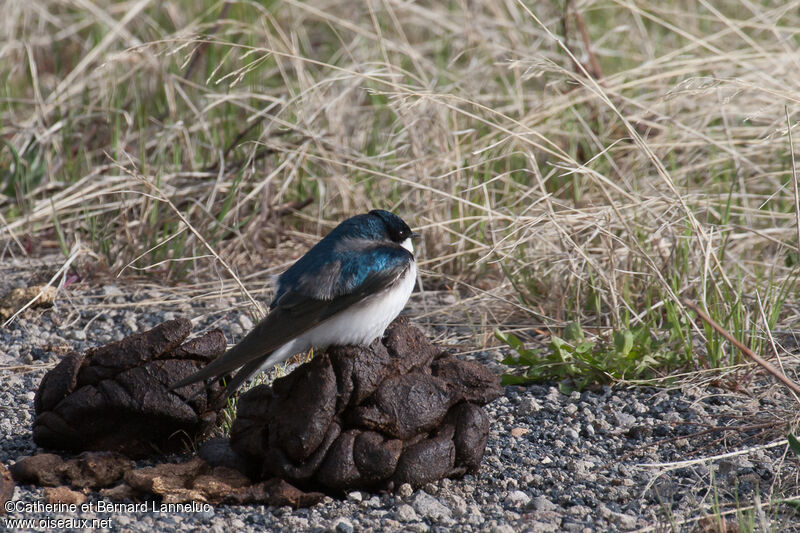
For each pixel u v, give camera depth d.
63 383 8.16
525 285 12.24
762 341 10.39
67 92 16.38
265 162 14.92
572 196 14.42
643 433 8.90
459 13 17.95
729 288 10.45
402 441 7.68
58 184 14.84
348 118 16.36
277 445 7.59
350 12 19.06
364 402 7.70
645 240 11.98
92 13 19.55
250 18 18.48
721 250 11.55
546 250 12.38
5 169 15.73
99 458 7.74
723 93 14.12
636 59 16.86
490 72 16.25
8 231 14.27
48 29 20.34
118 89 17.28
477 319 11.99
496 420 9.29
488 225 13.20
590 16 19.55
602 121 15.28
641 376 10.25
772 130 12.98
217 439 8.18
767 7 18.59
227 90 16.70
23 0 19.08
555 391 9.88
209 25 16.08
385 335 8.24
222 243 14.07
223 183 14.53
